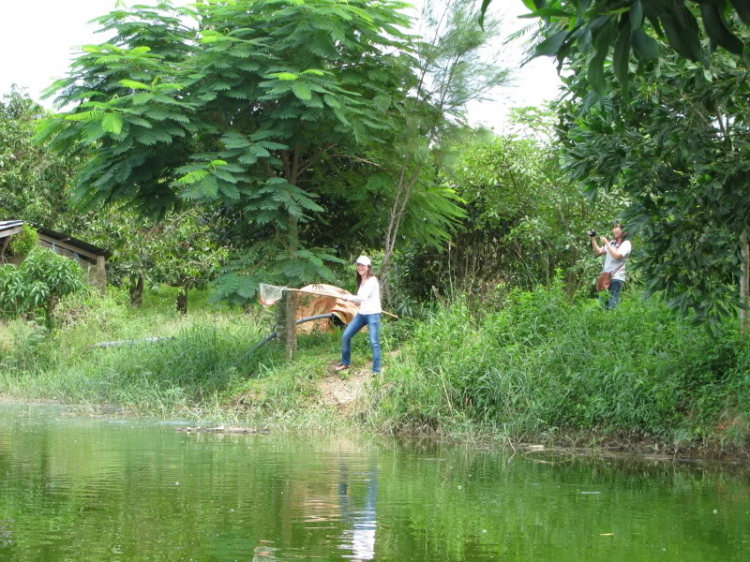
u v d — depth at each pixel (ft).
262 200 43.11
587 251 54.03
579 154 26.35
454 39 46.47
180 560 14.39
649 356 34.19
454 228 56.70
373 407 38.86
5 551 14.93
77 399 47.11
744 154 24.27
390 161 48.16
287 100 42.65
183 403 43.45
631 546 16.11
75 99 43.06
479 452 30.78
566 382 35.42
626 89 9.23
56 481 22.26
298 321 48.39
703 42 22.65
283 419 38.99
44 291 61.82
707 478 25.18
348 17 40.65
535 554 15.37
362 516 18.40
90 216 95.55
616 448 32.17
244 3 44.21
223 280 43.96
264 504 19.52
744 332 32.65
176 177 46.37
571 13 9.20
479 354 38.09
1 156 96.22
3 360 56.95
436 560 14.79
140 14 44.70
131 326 63.77
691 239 25.79
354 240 52.85
